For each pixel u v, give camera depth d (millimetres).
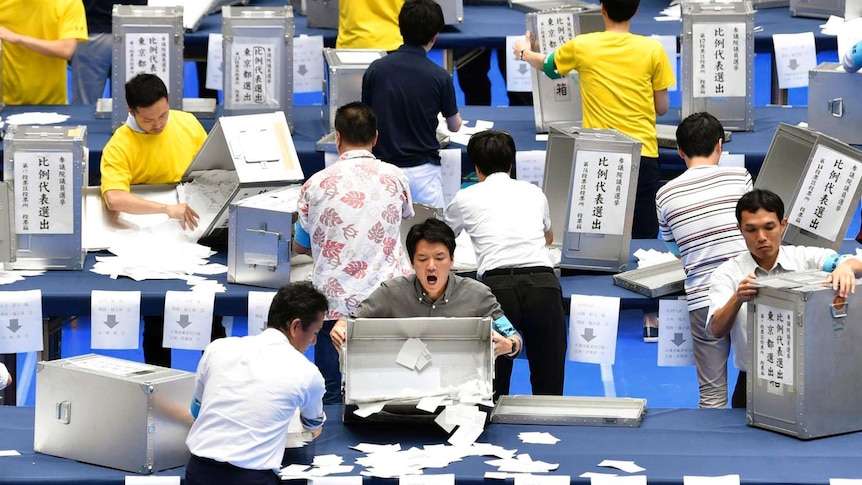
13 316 10141
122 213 11586
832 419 8430
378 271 9758
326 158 12797
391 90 12117
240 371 7863
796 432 8398
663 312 10180
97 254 11305
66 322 12414
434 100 12148
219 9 16531
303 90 14523
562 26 13703
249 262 10492
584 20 13727
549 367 9867
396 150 12164
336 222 9734
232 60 13250
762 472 7828
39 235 10836
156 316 10805
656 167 12578
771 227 9008
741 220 9117
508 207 10109
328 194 9758
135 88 11195
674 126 13531
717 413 8961
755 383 8602
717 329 9070
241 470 7695
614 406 8969
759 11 16578
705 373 9961
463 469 7906
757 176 12180
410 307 8945
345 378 8516
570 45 12664
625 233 10828
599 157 10742
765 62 20016
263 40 13234
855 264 8445
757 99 18578
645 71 12414
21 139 10758
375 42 14594
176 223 11508
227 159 11477
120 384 8055
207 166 11516
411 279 8992
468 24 15969
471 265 10648
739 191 10000
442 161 12758
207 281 10648
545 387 9898
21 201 10797
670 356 10227
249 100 13336
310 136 13367
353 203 9750
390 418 8602
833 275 8328
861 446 8273
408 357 8594
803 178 10484
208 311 10242
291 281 10484
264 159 11102
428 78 12102
